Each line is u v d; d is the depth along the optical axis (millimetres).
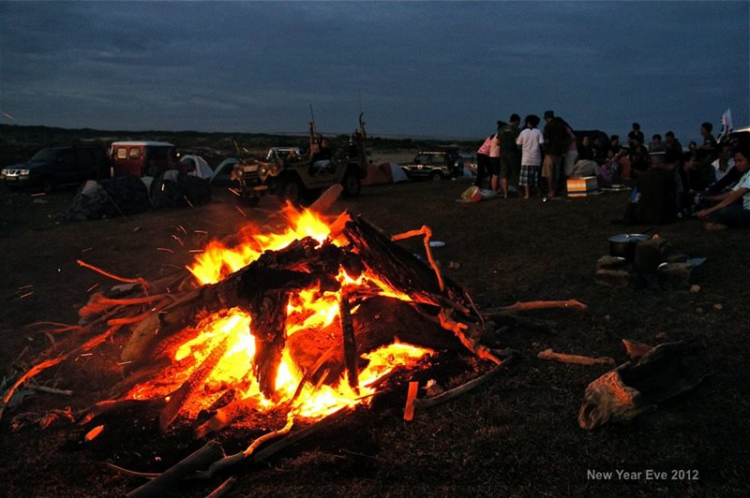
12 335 5926
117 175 20500
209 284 4359
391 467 3277
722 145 12195
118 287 6113
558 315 5668
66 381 4723
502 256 8219
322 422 3750
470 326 4754
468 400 4016
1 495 3209
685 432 3455
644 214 9055
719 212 8016
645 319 5324
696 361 4363
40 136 48562
